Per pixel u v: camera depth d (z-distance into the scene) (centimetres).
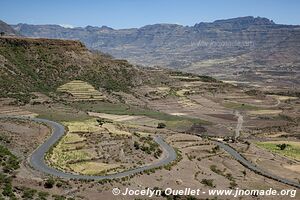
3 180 11700
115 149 17738
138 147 18475
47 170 13950
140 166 16175
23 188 11456
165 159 17938
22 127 19562
